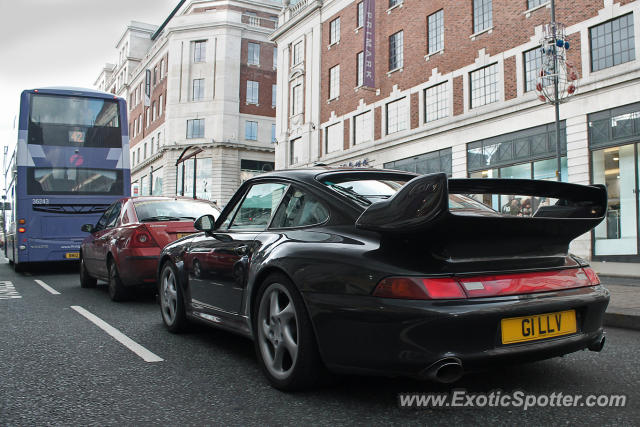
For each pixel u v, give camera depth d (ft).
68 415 9.06
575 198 10.31
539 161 51.75
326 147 87.35
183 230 22.94
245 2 169.78
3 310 21.26
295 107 96.22
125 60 215.31
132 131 203.72
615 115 45.39
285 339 10.17
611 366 12.12
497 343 8.27
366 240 9.08
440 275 8.28
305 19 92.84
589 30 47.91
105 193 41.01
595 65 47.42
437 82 64.64
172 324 16.20
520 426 8.33
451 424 8.41
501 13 56.39
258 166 158.30
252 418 8.79
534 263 9.29
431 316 7.90
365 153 77.05
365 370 8.60
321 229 10.21
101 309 21.52
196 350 14.05
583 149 47.55
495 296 8.37
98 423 8.67
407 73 69.82
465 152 60.29
